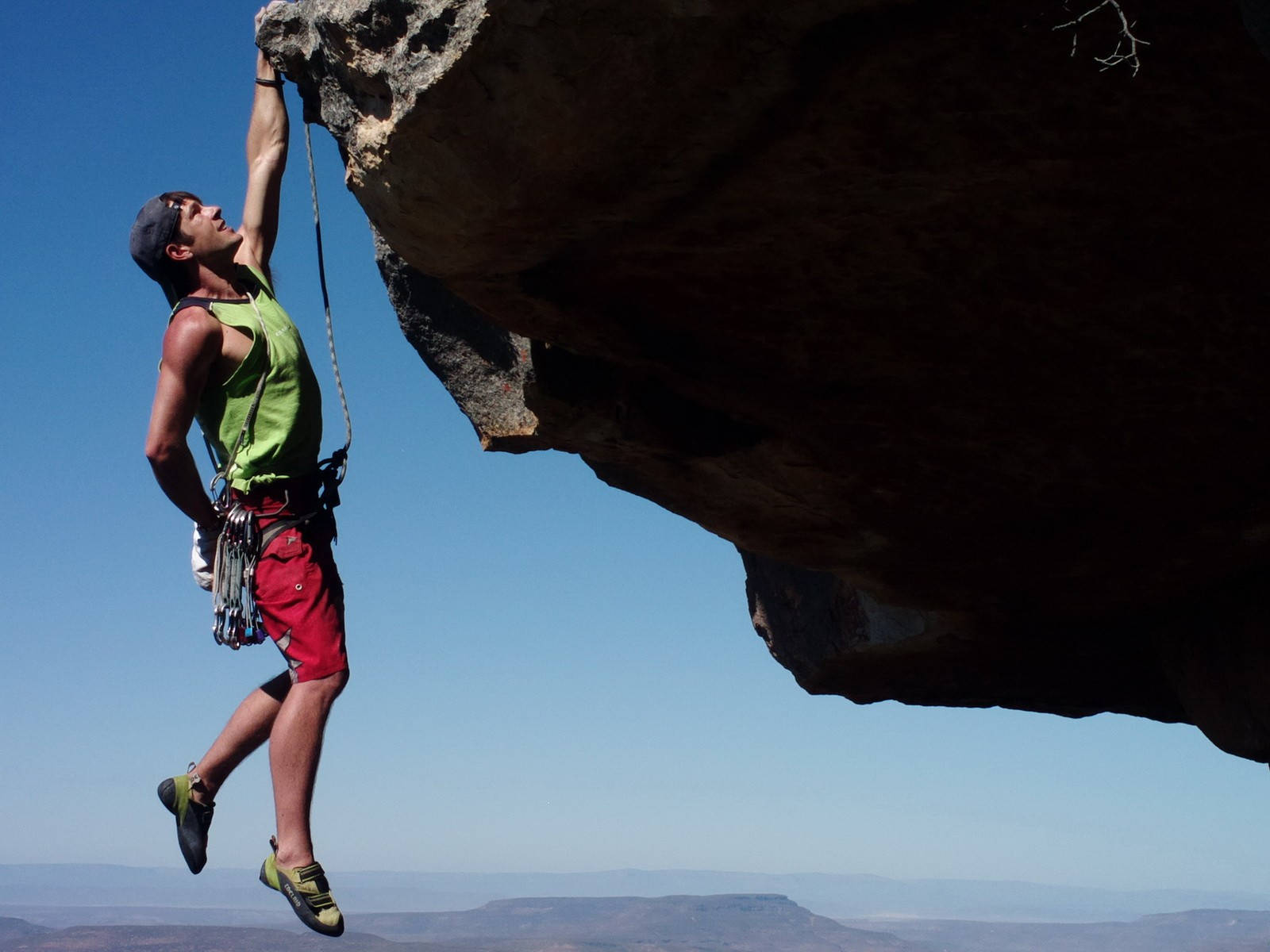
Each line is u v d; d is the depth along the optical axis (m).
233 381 3.71
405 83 4.14
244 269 4.02
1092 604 8.55
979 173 4.42
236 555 3.71
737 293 5.34
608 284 5.29
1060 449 6.46
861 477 6.90
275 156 4.54
